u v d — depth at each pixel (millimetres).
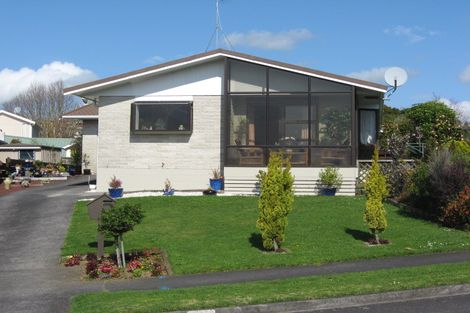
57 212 18656
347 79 20906
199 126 22734
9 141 49062
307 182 20953
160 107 22688
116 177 22922
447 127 28781
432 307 8578
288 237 14312
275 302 8727
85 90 22734
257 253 12820
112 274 11477
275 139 21281
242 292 9281
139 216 12227
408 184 18156
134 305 8648
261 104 21469
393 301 9047
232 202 18781
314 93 21234
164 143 22812
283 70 21344
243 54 21359
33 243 14711
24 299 9719
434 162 16547
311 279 10125
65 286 10766
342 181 20734
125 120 22953
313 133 21125
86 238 14773
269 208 13031
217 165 22578
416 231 14766
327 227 15297
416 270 10570
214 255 12680
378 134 25016
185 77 22781
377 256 12398
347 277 10172
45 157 45125
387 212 17172
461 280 9625
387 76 22938
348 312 8492
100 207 12820
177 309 8438
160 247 13570
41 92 70125
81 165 39500
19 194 23625
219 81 22719
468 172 15859
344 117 21031
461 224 15109
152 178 22797
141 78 22781
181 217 16719
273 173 13141
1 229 16469
